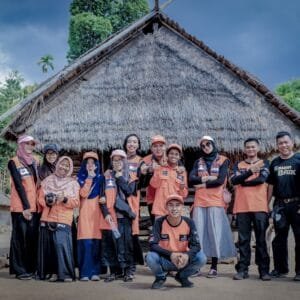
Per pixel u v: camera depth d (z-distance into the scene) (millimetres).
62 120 10336
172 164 6898
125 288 5848
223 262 8188
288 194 6520
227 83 11008
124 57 11445
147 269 7543
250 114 10547
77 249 6609
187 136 10086
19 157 6773
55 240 6391
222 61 11148
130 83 10984
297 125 10617
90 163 6773
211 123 10305
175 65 11289
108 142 10031
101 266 6582
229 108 10602
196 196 7008
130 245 6465
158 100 10664
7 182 22281
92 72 11133
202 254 5902
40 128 10203
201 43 11406
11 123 10203
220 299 5148
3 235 14016
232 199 8781
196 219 6879
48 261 6457
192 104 10594
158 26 11859
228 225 6887
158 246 5836
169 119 10305
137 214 6734
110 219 6410
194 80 11031
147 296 5309
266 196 6680
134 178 6766
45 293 5500
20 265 6520
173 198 5895
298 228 6406
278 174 6602
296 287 5887
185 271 5848
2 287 5891
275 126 10453
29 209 6527
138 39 11711
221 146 10039
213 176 6852
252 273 7109
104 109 10523
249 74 11250
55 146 6953
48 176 6699
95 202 6672
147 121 10273
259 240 6508
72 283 6230
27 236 6613
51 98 10586
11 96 33875
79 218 6652
